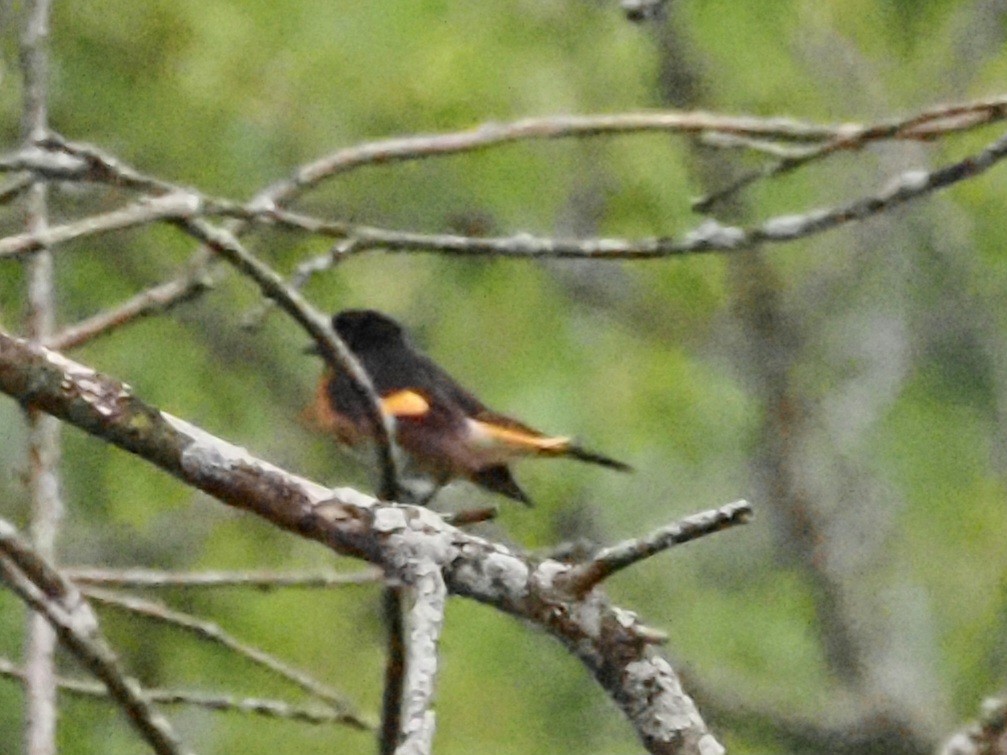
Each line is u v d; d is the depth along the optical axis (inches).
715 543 577.6
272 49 449.1
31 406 177.6
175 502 445.4
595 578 164.6
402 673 193.8
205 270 274.2
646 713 165.3
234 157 454.3
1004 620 574.6
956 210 573.9
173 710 444.5
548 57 477.1
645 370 523.5
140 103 454.9
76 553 461.4
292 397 510.0
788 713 553.3
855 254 585.6
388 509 168.7
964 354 579.5
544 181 481.7
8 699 379.6
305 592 464.4
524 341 512.7
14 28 419.5
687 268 526.9
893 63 514.3
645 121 258.1
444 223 482.3
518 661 500.1
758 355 554.9
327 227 232.2
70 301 453.1
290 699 449.7
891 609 573.3
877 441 577.0
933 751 549.3
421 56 450.9
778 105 496.1
